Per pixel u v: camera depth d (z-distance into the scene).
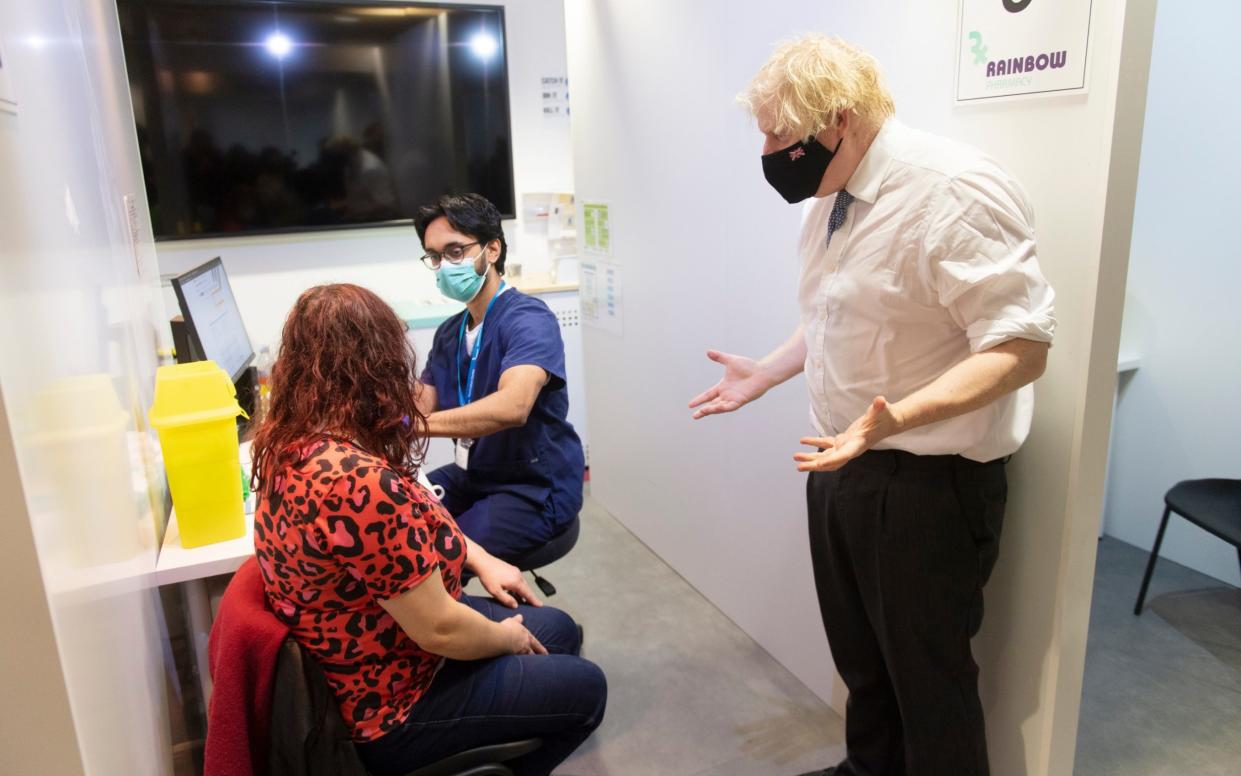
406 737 1.33
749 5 2.10
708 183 2.41
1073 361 1.43
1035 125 1.43
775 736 2.12
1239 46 2.51
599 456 3.59
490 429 1.84
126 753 1.11
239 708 1.18
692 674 2.39
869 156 1.39
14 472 0.75
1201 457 2.82
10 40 0.91
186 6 3.28
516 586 1.72
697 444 2.70
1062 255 1.42
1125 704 2.21
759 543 2.43
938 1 1.57
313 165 3.59
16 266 0.84
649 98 2.65
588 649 2.53
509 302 2.05
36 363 0.86
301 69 3.48
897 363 1.45
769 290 2.20
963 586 1.49
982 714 1.59
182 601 1.91
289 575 1.21
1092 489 1.48
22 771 0.83
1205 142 2.64
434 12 3.62
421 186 3.78
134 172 2.29
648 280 2.85
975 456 1.43
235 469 1.59
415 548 1.20
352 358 1.24
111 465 1.21
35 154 0.98
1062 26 1.35
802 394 2.12
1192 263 2.73
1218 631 2.53
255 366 2.73
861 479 1.53
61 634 0.83
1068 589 1.51
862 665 1.75
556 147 4.01
